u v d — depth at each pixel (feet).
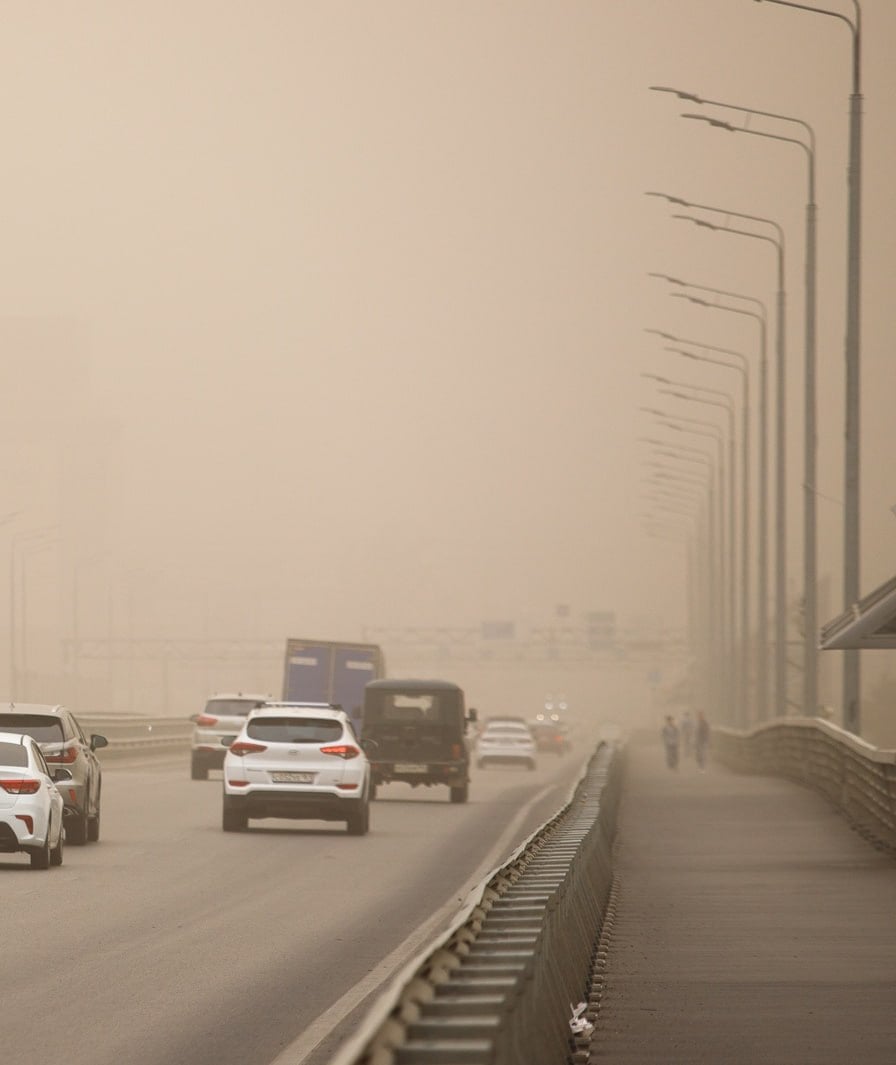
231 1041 94.38
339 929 145.89
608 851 205.57
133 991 111.45
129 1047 92.12
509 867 93.91
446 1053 49.42
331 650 480.64
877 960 121.19
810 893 171.53
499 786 444.96
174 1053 90.58
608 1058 84.07
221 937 139.64
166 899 167.53
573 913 106.83
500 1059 52.65
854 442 327.88
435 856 222.28
